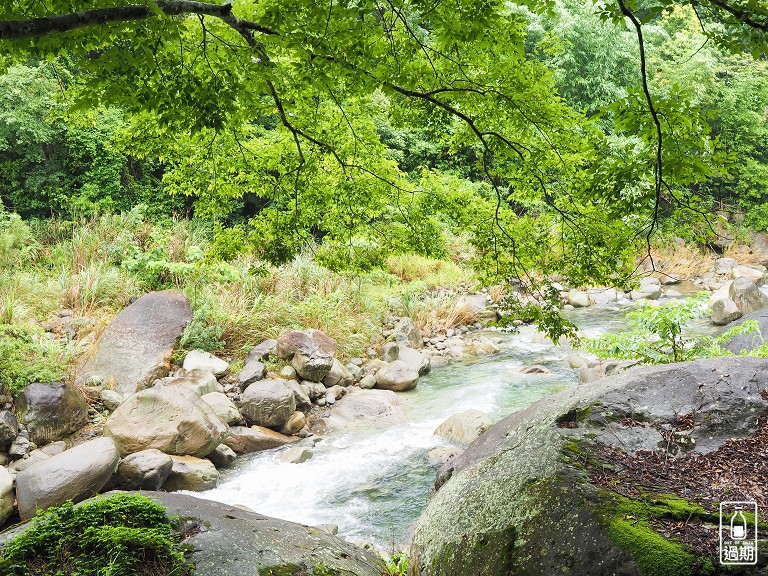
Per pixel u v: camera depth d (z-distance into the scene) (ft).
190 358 27.73
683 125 9.50
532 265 15.94
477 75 13.80
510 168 15.14
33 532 10.19
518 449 10.74
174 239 41.45
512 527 8.77
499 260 16.20
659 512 8.08
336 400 27.91
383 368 30.60
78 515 10.69
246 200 51.65
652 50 65.77
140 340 27.96
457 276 48.14
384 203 17.30
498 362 33.99
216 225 17.63
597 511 8.17
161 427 21.02
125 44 9.62
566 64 63.26
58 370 24.11
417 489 20.04
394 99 14.99
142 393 21.83
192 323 29.35
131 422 21.16
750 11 7.71
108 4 9.02
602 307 46.98
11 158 48.80
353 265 17.35
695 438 10.50
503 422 15.23
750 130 67.72
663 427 10.73
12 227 37.29
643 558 7.25
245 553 10.46
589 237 14.32
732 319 37.93
